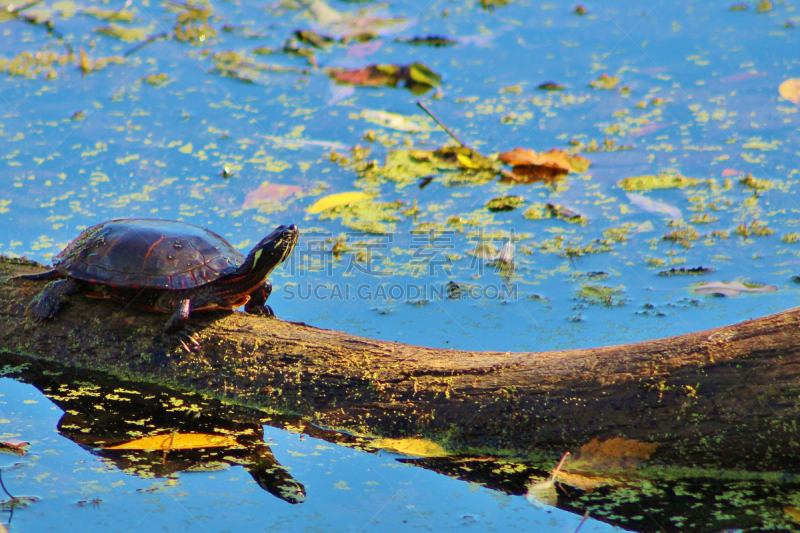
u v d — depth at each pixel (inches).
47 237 378.3
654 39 621.3
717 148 467.2
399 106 540.1
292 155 476.1
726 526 203.2
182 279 275.1
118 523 201.9
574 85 560.1
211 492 219.5
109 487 219.3
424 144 493.7
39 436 245.4
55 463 230.5
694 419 213.3
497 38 636.7
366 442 244.4
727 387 210.8
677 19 655.8
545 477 227.5
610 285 348.5
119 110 521.7
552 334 312.3
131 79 564.7
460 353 256.2
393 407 243.1
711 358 215.0
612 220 407.2
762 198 414.3
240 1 715.4
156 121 509.7
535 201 431.5
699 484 218.1
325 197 418.6
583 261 370.9
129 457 236.7
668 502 213.3
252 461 237.1
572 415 224.7
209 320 281.6
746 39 608.1
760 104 513.3
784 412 204.5
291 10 688.4
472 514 212.4
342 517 209.6
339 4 695.7
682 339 225.6
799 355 206.2
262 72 581.0
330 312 337.7
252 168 458.9
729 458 214.4
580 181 449.7
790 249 366.0
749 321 225.0
